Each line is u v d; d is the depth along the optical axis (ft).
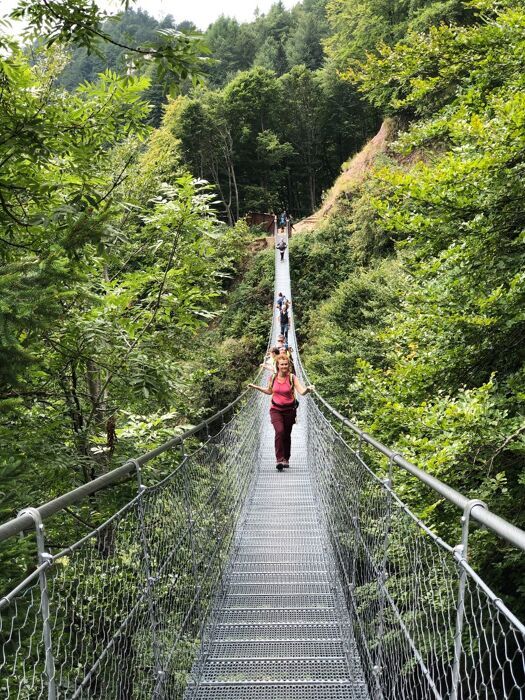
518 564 14.15
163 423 19.67
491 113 20.52
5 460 9.86
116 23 10.24
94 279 18.57
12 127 11.50
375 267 57.88
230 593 14.40
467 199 16.55
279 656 11.49
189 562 10.48
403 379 19.31
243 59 213.05
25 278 9.25
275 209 165.37
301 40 196.13
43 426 13.94
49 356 14.94
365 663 9.96
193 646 10.68
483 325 16.71
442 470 14.05
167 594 8.88
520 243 17.02
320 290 83.25
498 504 14.52
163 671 8.20
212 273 20.88
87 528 16.11
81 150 14.15
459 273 17.95
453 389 18.76
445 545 4.84
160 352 16.98
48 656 4.53
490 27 20.88
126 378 15.01
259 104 143.64
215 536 13.55
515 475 15.74
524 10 19.03
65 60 17.22
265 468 26.71
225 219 140.36
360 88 26.12
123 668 6.67
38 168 12.80
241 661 11.25
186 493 10.44
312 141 160.35
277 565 15.99
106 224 10.57
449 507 14.94
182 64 9.64
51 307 9.10
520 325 17.08
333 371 41.96
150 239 20.49
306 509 20.62
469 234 17.46
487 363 18.47
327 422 16.93
